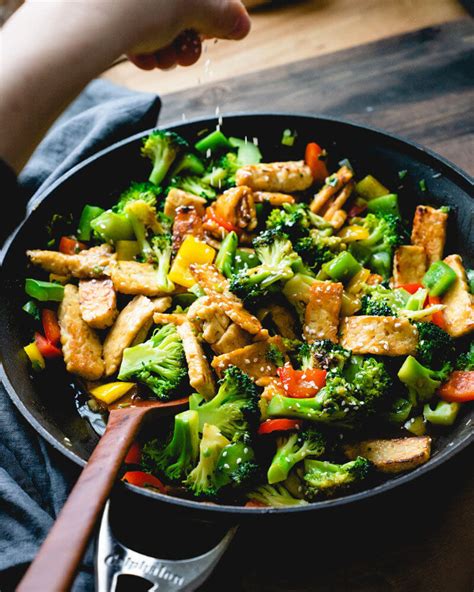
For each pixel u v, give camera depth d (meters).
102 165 0.72
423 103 0.82
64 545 0.48
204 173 0.74
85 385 0.65
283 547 0.58
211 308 0.63
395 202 0.72
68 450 0.57
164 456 0.59
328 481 0.58
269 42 0.90
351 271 0.66
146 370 0.62
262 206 0.70
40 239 0.70
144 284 0.66
